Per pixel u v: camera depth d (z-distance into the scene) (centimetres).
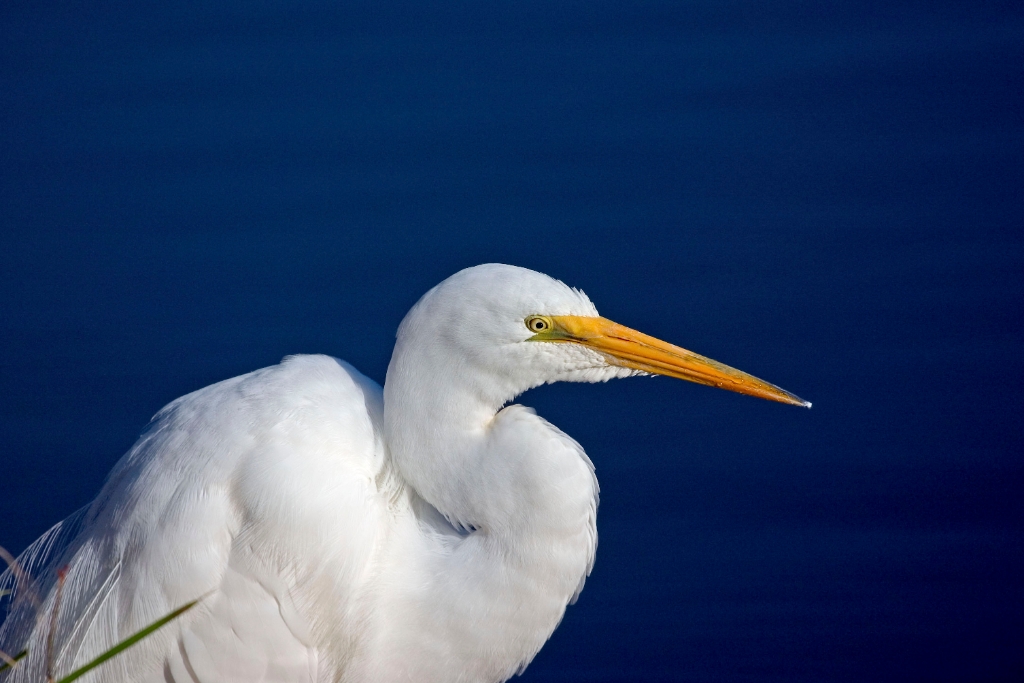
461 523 998
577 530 945
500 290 923
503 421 957
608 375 982
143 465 968
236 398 977
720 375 982
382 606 968
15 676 988
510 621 962
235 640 925
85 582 963
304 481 929
